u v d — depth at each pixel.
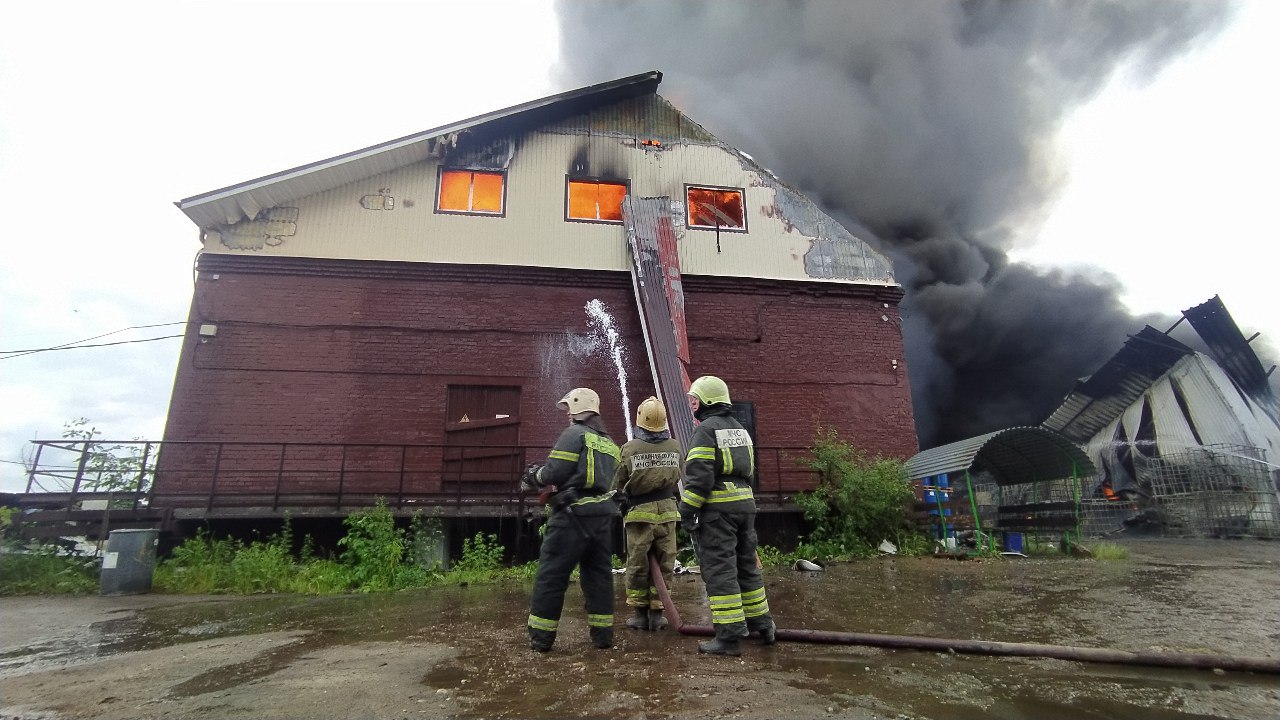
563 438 4.25
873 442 13.21
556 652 4.06
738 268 13.63
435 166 12.84
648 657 3.88
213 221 11.63
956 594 6.48
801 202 14.41
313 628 5.21
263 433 10.98
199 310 11.30
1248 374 19.36
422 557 9.29
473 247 12.53
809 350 13.48
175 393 10.85
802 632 4.25
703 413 4.26
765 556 10.15
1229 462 16.45
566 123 13.69
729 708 2.82
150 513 9.06
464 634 4.78
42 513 8.61
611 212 13.42
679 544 10.16
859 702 2.90
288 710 2.91
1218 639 4.25
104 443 9.38
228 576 8.16
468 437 11.61
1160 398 18.55
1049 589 6.72
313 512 9.55
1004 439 11.47
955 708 2.83
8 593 7.61
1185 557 10.48
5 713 2.96
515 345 12.20
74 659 4.18
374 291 11.96
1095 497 18.02
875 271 14.31
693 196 13.93
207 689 3.30
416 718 2.77
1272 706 2.86
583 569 4.28
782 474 12.65
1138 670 3.49
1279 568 8.61
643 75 13.73
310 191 12.08
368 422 11.35
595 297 12.75
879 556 10.84
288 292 11.66
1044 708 2.83
